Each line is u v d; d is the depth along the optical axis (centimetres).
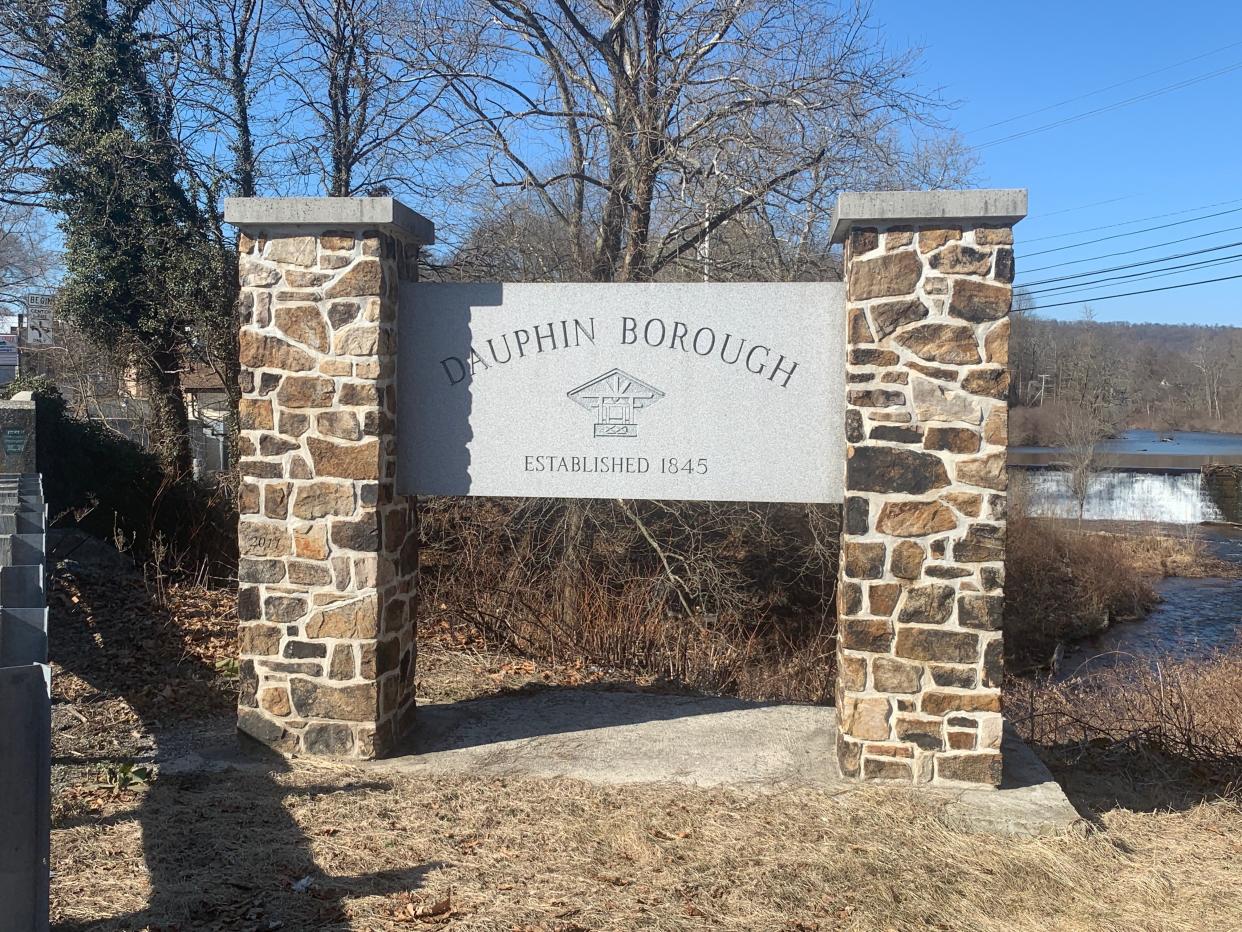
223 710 704
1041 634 1775
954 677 547
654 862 459
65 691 719
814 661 1162
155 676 772
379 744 594
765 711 702
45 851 286
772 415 594
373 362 585
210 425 2136
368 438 586
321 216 580
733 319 596
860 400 551
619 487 607
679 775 568
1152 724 774
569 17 1327
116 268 1573
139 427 1906
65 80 1554
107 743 617
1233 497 3362
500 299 614
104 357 1797
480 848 471
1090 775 654
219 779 556
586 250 1370
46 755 286
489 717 684
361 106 1556
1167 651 1608
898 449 548
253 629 598
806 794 539
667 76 1364
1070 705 962
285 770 571
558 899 422
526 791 544
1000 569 541
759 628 1291
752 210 1291
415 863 454
